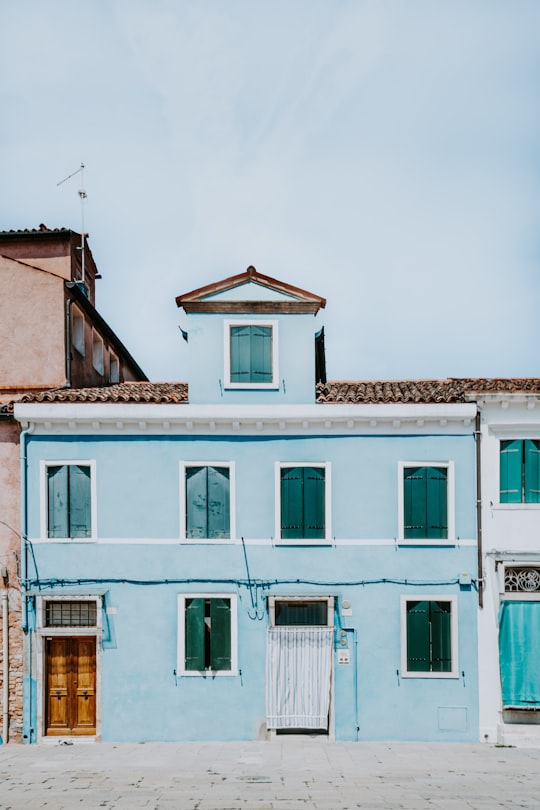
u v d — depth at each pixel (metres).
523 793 10.84
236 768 12.59
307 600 15.20
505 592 15.05
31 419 15.16
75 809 10.00
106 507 15.26
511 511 15.23
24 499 15.21
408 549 15.16
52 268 19.72
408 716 14.80
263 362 15.69
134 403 15.27
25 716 14.84
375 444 15.39
